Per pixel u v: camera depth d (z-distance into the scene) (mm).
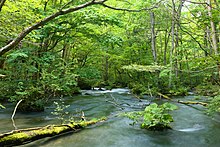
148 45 24641
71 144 5430
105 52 22797
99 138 5957
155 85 17500
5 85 11664
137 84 20422
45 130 5902
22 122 7750
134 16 22078
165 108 7160
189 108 10586
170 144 5633
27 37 9633
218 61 6082
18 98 9984
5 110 10039
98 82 25297
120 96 16188
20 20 7848
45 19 3557
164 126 6930
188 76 22844
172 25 18172
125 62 26500
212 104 7137
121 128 6992
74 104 12266
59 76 12375
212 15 6551
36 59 12180
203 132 6660
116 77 30891
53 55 12922
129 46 24078
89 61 26078
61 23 13195
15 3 7270
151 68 14422
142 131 6699
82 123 7031
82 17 12602
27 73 13125
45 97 11312
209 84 14062
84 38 16219
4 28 7449
